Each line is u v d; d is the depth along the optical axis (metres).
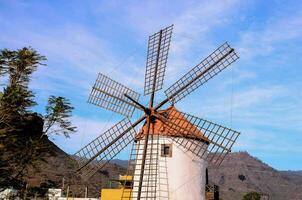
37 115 29.66
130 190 27.73
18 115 28.05
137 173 25.17
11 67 27.80
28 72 28.30
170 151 25.16
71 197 43.53
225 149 24.89
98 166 26.36
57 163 72.12
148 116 25.53
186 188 24.88
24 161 27.83
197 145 25.56
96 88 27.78
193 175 25.22
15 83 27.88
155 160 24.94
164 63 26.31
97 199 42.25
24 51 27.56
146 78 26.77
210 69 26.83
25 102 27.66
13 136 26.48
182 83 26.61
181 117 26.08
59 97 30.38
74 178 67.75
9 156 27.48
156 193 24.67
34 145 27.78
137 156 25.55
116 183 36.03
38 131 29.75
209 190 28.05
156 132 25.31
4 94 26.77
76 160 26.98
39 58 28.33
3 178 26.59
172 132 25.25
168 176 24.94
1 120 26.80
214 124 25.58
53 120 29.98
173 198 24.59
